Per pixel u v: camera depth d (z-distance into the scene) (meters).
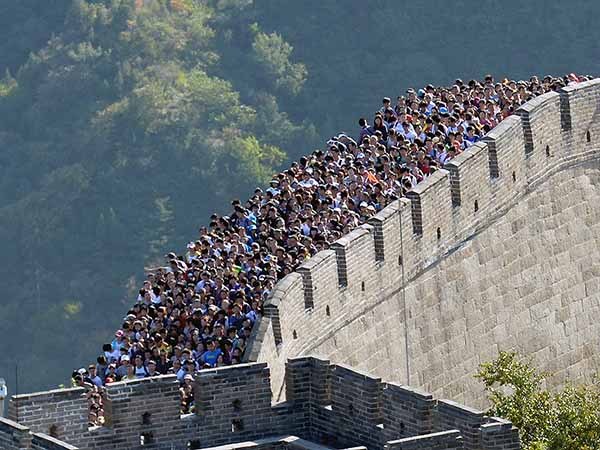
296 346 103.69
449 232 116.56
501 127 120.69
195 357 100.38
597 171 126.81
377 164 116.06
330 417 91.56
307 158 117.12
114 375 101.12
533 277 122.38
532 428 102.00
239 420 92.44
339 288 108.06
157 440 91.38
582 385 118.44
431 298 115.19
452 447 82.06
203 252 110.12
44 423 89.50
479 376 107.38
